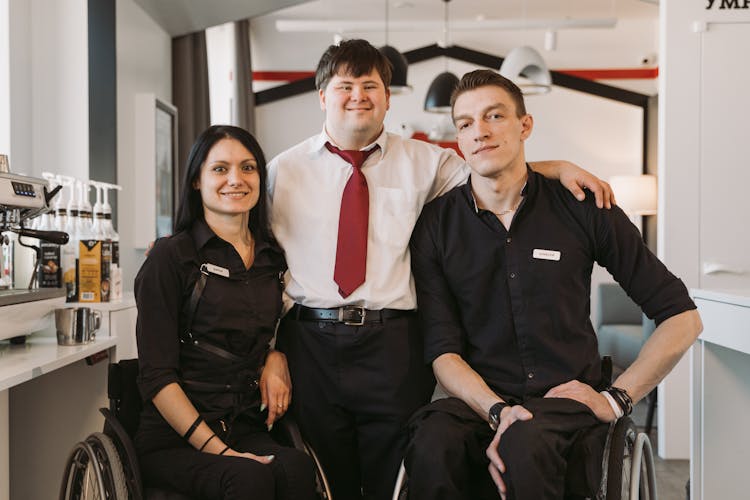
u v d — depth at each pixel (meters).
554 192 2.21
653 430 4.70
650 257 2.15
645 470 2.07
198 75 5.49
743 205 3.86
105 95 3.61
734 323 2.46
